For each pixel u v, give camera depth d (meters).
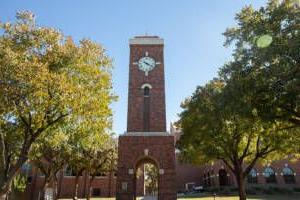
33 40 20.69
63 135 24.05
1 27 20.69
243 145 30.39
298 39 16.34
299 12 17.72
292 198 41.44
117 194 28.03
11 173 19.69
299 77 16.27
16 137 23.78
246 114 18.98
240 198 27.72
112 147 39.06
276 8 18.97
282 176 58.12
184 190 68.75
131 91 31.95
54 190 36.94
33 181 53.00
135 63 33.12
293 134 24.59
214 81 28.08
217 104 21.19
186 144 30.70
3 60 18.00
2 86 17.92
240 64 19.75
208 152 29.20
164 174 28.66
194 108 28.61
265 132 24.94
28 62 18.42
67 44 21.62
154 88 32.09
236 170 28.62
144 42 33.94
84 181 56.66
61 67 21.33
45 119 20.39
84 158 36.41
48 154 31.92
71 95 19.56
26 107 18.66
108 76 23.53
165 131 30.36
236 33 21.17
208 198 43.97
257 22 19.75
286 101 17.23
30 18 21.08
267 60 17.88
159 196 28.11
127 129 30.47
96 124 23.48
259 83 17.97
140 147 29.48
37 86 17.91
